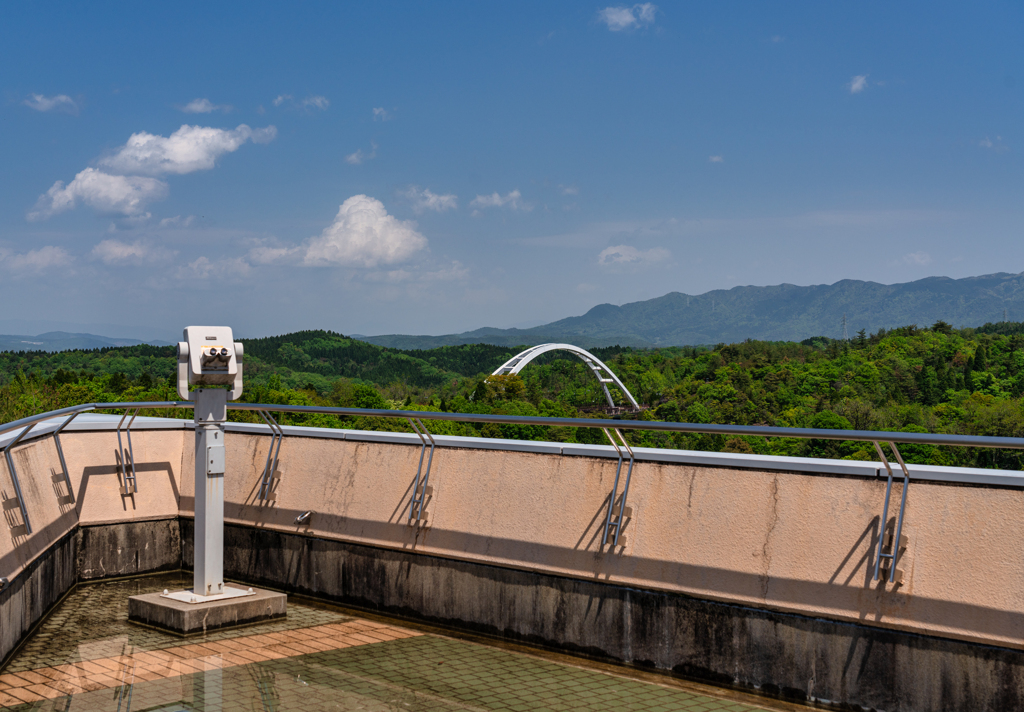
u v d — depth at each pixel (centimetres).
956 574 411
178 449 784
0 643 499
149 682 467
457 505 603
